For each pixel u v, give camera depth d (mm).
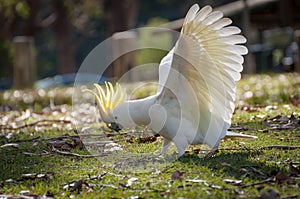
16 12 56000
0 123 15977
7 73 60250
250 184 8016
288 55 44312
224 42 8797
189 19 8477
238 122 13102
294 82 22516
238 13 36375
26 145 11820
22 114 18172
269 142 10742
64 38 61719
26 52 31078
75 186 8398
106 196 7895
